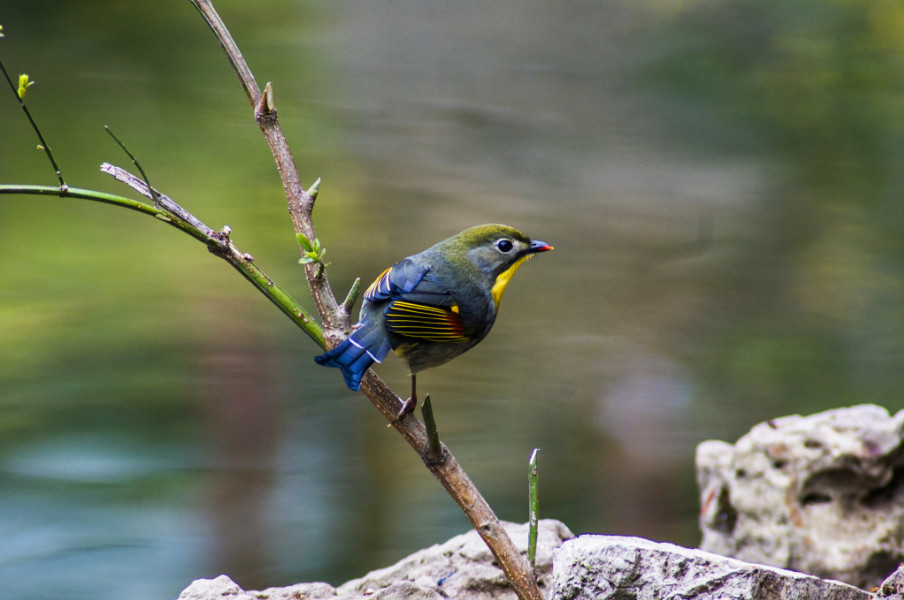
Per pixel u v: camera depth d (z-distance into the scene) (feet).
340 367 14.99
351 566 35.14
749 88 62.64
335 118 60.54
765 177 58.39
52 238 49.42
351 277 50.06
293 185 16.11
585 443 42.93
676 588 12.92
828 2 61.82
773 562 21.89
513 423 43.50
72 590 31.27
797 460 21.94
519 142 61.93
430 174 57.57
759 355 47.78
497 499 39.27
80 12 62.39
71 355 43.75
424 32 69.36
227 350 44.55
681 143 61.57
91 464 37.99
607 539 13.71
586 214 56.65
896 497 21.48
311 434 41.37
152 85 59.77
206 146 53.98
